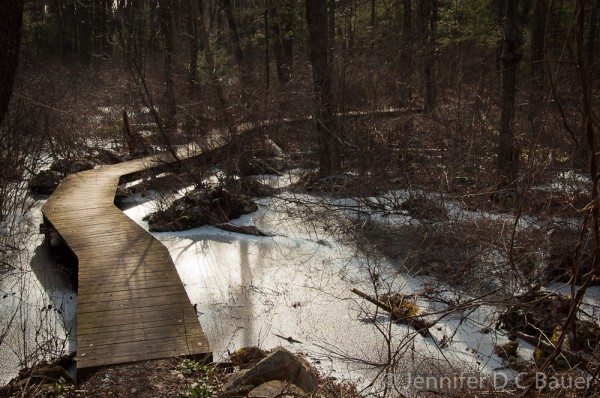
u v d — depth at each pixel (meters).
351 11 25.67
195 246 9.41
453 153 10.50
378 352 5.93
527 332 6.12
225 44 24.00
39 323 6.73
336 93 12.12
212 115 13.66
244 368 5.38
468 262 7.20
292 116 13.71
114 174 12.81
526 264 7.30
